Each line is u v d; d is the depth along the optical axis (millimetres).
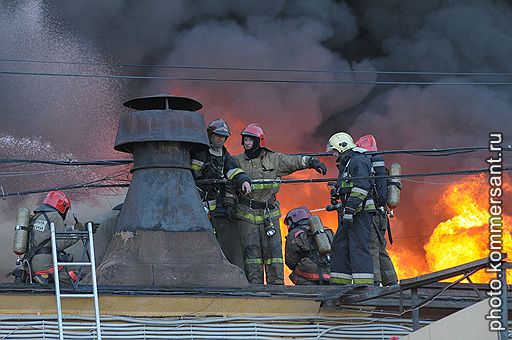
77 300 18984
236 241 24156
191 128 21422
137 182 21188
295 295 19969
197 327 19469
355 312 20312
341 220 21703
